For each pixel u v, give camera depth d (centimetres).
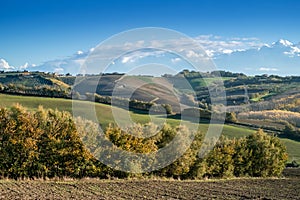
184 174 3209
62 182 2430
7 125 2684
